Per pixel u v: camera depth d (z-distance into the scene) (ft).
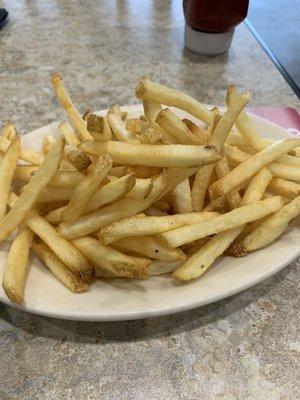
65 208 0.63
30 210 0.65
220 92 1.23
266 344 0.61
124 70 1.33
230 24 1.33
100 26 1.59
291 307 0.66
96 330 0.63
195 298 0.58
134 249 0.62
